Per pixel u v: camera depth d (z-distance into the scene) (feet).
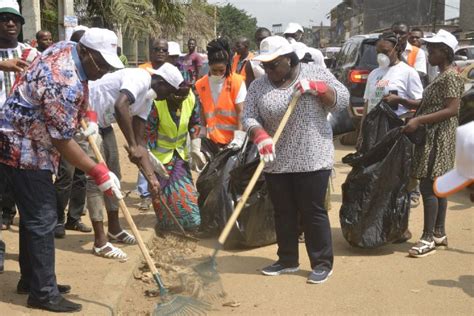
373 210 18.62
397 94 21.63
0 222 16.21
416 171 18.56
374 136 19.83
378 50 22.07
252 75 25.72
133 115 17.74
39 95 12.89
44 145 13.35
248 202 19.15
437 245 19.45
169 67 18.83
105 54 13.12
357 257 18.72
